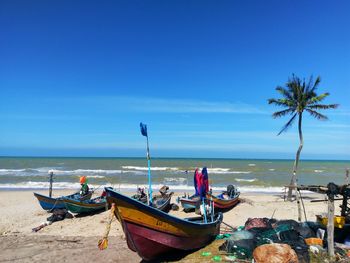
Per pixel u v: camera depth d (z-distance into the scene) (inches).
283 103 900.6
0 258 450.3
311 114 877.8
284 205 851.4
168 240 400.8
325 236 430.3
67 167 2667.3
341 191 396.2
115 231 601.6
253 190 1263.5
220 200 732.0
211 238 489.1
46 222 671.1
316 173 2268.7
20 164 3075.8
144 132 474.3
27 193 1087.0
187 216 709.3
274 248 361.4
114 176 1804.9
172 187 1326.3
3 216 737.0
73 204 711.1
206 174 510.3
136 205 370.0
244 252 395.9
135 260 437.7
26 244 518.9
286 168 2760.8
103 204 777.6
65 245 511.5
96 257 450.0
